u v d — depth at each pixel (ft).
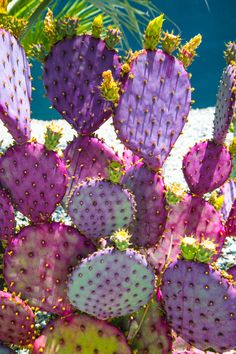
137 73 4.87
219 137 5.41
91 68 5.05
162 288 4.50
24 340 4.77
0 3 5.07
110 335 4.63
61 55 5.05
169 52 4.96
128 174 4.97
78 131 5.11
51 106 5.13
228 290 4.36
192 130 18.12
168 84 4.94
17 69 4.91
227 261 7.32
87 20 12.25
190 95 5.02
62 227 4.69
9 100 4.77
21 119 4.81
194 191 5.45
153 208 4.91
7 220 4.81
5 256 4.68
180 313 4.49
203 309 4.41
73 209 4.68
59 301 4.68
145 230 4.93
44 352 4.62
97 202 4.63
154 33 4.91
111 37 5.06
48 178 4.75
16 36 5.03
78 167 5.12
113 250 4.37
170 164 12.96
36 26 10.75
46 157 4.73
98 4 11.18
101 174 5.12
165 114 4.94
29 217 4.88
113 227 4.71
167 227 5.06
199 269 4.35
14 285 4.69
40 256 4.67
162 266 5.00
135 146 4.89
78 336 4.62
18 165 4.76
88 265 4.37
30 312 4.69
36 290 4.70
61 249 4.68
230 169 5.46
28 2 10.66
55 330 4.65
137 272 4.41
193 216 5.09
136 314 4.73
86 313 4.65
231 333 4.44
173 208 5.06
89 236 4.75
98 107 5.09
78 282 4.41
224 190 5.94
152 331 4.73
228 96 5.34
